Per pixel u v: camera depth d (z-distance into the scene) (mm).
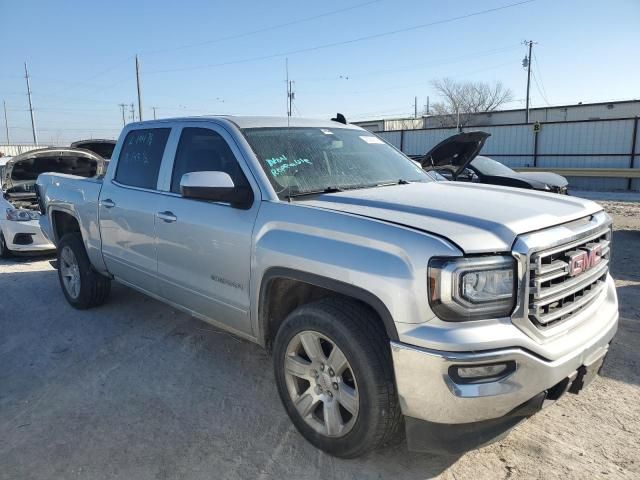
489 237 2535
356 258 2742
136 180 4602
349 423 2873
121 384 4016
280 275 3141
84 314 5594
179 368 4273
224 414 3566
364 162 4066
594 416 3445
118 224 4688
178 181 4102
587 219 3020
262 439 3268
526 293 2520
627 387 3816
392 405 2732
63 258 5785
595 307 3045
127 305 5840
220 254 3578
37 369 4320
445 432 2584
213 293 3729
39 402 3768
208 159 3887
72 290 5770
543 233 2641
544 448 3115
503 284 2502
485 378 2484
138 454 3131
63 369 4301
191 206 3840
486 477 2873
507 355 2453
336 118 5004
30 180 9602
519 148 27516
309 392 3105
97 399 3791
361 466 2984
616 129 24625
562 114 47219
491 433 2600
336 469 2963
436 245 2508
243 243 3387
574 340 2754
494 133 28188
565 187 10695
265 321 3396
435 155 7668
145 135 4637
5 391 3953
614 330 3100
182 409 3633
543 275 2574
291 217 3148
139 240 4422
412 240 2584
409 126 57094
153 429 3393
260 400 3746
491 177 10688
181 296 4102
